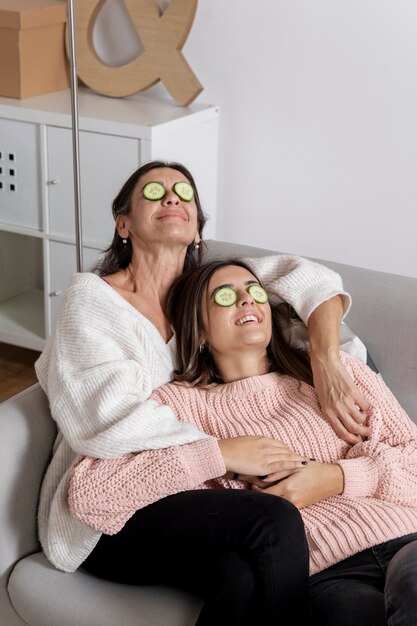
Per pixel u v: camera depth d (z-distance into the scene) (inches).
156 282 74.8
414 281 79.7
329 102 114.0
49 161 111.7
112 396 64.4
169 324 74.5
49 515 65.2
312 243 121.3
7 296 130.8
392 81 110.0
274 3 112.5
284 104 116.3
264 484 66.1
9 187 115.5
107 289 71.8
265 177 120.8
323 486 66.2
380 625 58.1
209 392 71.4
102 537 63.4
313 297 74.5
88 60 116.7
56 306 118.3
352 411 69.8
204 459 62.7
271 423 70.0
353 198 116.9
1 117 112.5
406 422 71.7
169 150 108.9
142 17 113.0
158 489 61.4
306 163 117.8
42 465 68.4
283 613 57.8
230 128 120.4
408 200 114.0
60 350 68.6
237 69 117.2
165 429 63.6
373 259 118.7
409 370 76.7
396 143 112.3
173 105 116.1
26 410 68.3
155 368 71.0
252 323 70.6
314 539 65.0
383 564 64.8
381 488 67.5
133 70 115.3
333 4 109.9
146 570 61.8
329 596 60.9
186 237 73.4
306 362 75.6
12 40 111.0
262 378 71.8
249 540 58.0
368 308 78.3
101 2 114.2
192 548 59.5
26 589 62.9
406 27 107.2
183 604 60.4
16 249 130.4
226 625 56.2
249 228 124.5
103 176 109.3
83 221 112.5
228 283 71.7
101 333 69.4
